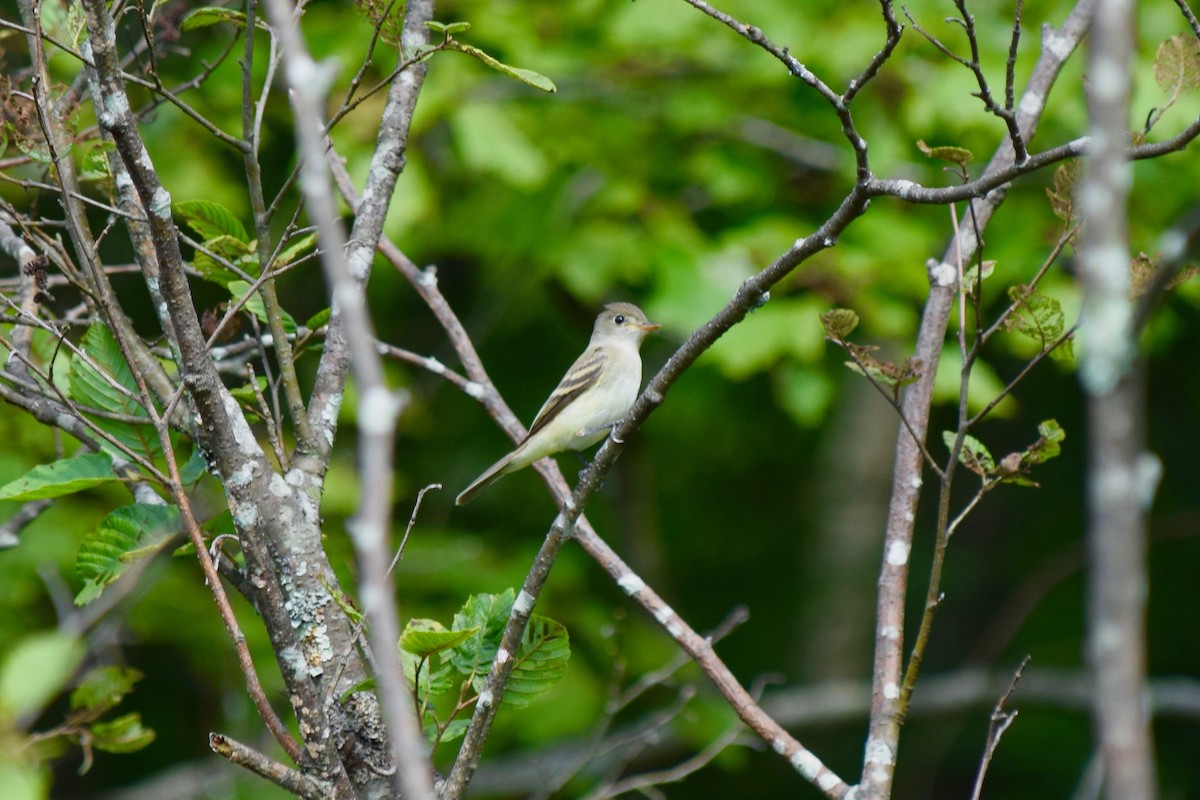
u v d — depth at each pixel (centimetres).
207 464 543
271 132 1288
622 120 1392
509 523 1623
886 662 564
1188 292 1267
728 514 1856
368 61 546
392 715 303
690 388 1666
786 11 1336
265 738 1235
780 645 1789
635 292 1554
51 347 746
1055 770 1811
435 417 1625
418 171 1247
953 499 1920
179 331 480
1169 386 1869
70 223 555
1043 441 518
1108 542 239
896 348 1399
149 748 1513
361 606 537
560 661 524
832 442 1712
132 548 566
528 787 1347
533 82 538
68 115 626
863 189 459
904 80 1296
